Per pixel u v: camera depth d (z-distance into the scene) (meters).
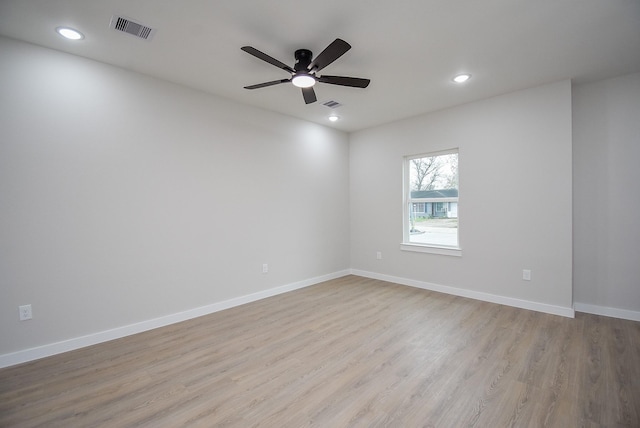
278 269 4.26
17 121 2.36
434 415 1.76
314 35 2.35
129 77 2.92
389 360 2.39
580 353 2.46
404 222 4.73
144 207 3.02
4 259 2.33
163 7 1.99
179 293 3.27
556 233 3.32
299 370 2.26
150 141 3.05
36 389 2.04
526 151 3.48
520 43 2.48
